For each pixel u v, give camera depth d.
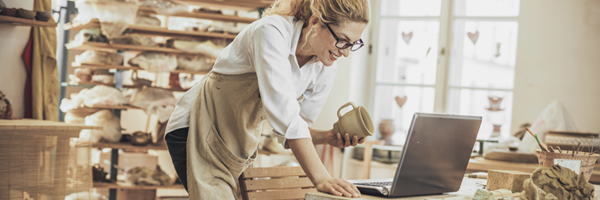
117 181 3.74
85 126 2.90
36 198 2.69
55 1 4.21
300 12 1.44
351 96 4.45
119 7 3.52
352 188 1.19
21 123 2.75
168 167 4.14
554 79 4.07
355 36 1.34
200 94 1.53
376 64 4.66
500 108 4.30
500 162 2.76
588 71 3.97
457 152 1.31
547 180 1.20
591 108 3.95
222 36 3.79
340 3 1.31
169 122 1.60
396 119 4.62
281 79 1.29
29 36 3.60
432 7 4.51
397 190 1.18
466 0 4.41
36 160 2.69
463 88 4.42
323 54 1.39
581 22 3.99
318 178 1.25
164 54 3.71
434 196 1.29
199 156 1.49
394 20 4.63
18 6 3.47
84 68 3.72
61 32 4.21
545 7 4.11
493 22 4.34
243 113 1.46
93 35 3.62
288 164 3.92
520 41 4.19
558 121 3.50
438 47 4.47
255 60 1.34
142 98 3.68
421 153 1.20
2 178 2.57
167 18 4.16
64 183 2.82
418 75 4.56
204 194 1.44
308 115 1.67
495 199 1.22
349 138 1.44
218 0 3.78
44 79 3.60
